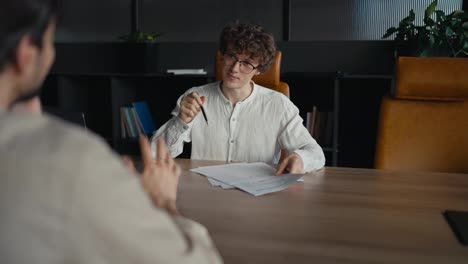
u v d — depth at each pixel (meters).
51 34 0.45
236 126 1.80
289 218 0.95
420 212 1.00
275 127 1.78
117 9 3.31
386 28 2.96
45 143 0.39
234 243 0.81
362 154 2.92
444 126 1.72
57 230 0.38
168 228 0.45
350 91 2.87
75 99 3.08
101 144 0.42
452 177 1.34
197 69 3.08
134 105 2.92
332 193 1.15
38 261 0.38
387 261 0.73
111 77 2.84
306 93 2.90
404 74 1.74
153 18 3.28
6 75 0.44
